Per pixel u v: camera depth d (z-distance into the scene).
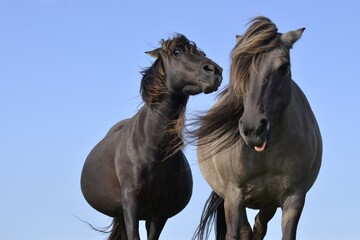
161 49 12.75
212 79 11.98
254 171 10.91
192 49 12.51
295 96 11.36
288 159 10.87
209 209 13.53
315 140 11.39
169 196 13.11
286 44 10.23
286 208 11.09
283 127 10.65
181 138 12.05
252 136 9.85
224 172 11.27
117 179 13.56
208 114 11.01
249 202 11.32
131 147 13.02
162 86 12.72
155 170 12.84
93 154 14.66
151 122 12.79
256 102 9.91
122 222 14.58
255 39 10.10
